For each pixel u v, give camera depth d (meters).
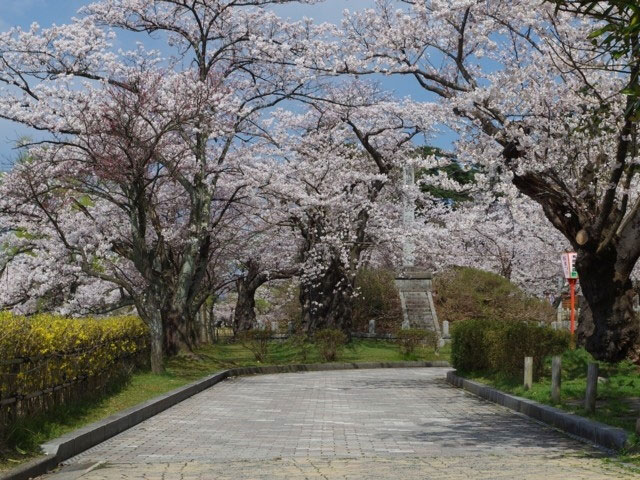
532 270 41.31
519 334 17.33
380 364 29.12
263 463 8.62
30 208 22.27
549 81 16.17
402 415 14.16
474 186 18.92
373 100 30.08
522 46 17.38
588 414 11.95
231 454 9.59
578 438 11.13
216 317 54.50
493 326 20.12
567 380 16.25
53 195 21.59
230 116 23.70
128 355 18.47
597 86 15.80
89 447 10.16
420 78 18.52
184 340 26.14
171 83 21.36
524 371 16.09
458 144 17.25
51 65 21.50
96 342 14.06
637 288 31.61
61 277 23.91
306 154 30.23
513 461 8.70
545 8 15.87
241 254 35.00
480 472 7.58
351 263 32.41
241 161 25.58
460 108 16.66
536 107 16.38
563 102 16.28
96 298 26.02
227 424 12.75
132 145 19.50
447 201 43.16
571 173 16.77
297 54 23.98
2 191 20.81
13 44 21.17
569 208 16.53
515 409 14.88
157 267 25.59
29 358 9.78
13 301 24.36
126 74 21.45
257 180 25.61
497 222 35.81
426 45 18.47
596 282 16.62
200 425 12.61
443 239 37.94
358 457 9.27
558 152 16.16
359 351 32.25
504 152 16.31
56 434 9.87
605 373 16.11
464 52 18.75
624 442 9.61
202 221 25.16
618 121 15.32
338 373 26.14
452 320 39.62
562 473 7.42
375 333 38.00
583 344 17.89
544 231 33.22
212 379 20.95
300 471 7.87
